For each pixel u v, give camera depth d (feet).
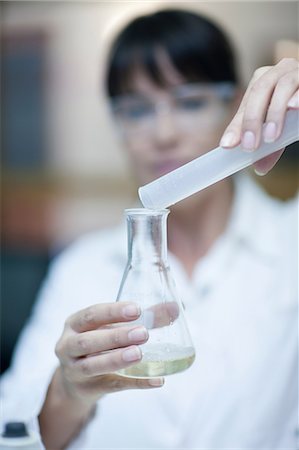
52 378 2.19
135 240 1.94
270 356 2.83
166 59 2.79
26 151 6.23
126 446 2.75
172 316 1.93
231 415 2.77
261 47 3.60
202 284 3.00
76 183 6.12
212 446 2.76
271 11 5.14
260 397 2.78
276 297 2.93
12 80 6.07
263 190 3.63
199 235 3.10
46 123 6.16
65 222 6.15
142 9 4.80
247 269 3.02
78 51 5.83
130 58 2.81
